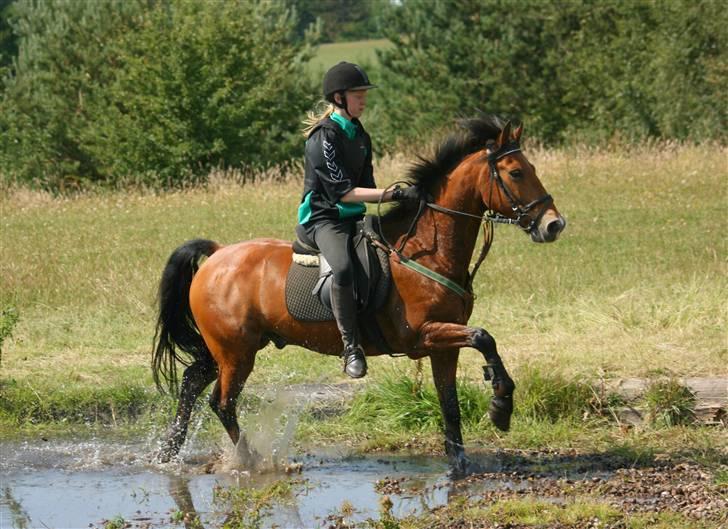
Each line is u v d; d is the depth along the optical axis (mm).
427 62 44844
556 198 24094
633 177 25844
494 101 44031
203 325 9664
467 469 9211
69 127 39125
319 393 11367
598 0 43969
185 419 10031
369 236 8938
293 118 40719
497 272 16734
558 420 10461
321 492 8867
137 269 17656
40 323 14664
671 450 9602
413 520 7914
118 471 9695
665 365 11273
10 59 50969
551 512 7875
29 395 11445
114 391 11492
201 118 35344
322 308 9031
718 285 14781
